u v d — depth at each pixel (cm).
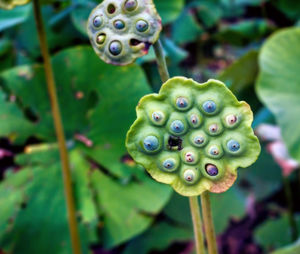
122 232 133
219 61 233
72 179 134
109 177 134
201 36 204
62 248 133
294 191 197
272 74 161
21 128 133
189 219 162
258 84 162
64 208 134
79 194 133
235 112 75
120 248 165
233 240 182
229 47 233
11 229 129
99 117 133
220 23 214
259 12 219
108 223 134
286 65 161
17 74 133
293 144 152
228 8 217
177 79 75
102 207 133
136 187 134
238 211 173
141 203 133
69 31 154
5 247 129
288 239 179
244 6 219
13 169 132
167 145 76
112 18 79
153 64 162
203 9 205
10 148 135
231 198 175
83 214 133
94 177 134
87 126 134
